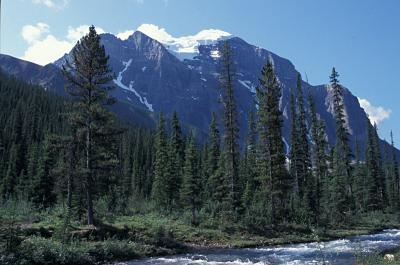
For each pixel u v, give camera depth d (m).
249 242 39.41
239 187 55.94
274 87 53.62
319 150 71.12
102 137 38.16
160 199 63.16
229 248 36.78
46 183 61.16
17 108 131.50
